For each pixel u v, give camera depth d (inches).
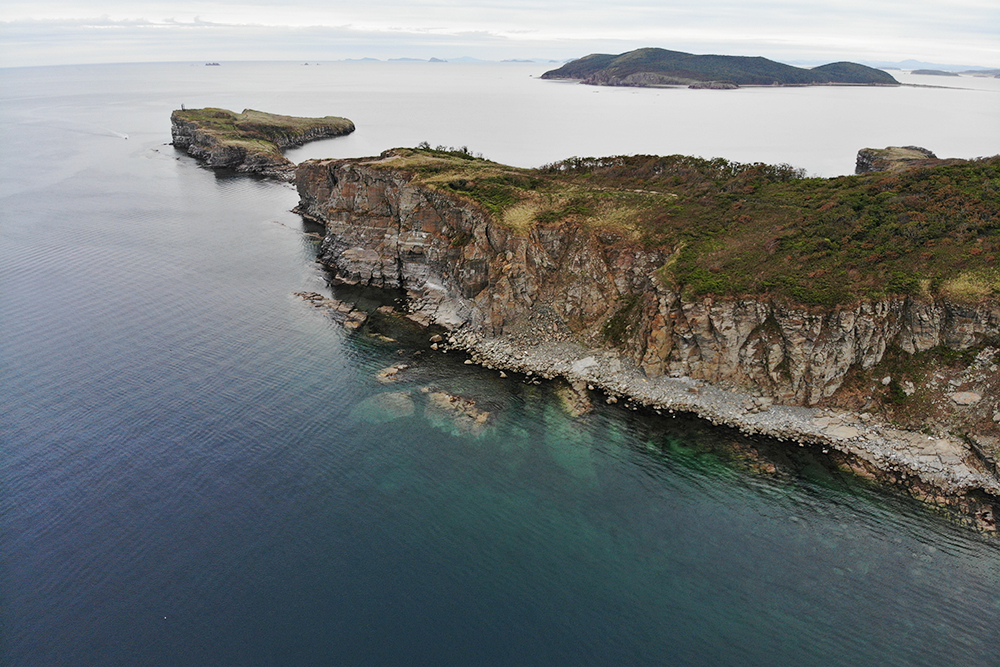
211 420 2228.1
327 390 2454.5
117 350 2721.5
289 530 1726.1
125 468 1961.1
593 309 2886.3
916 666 1375.5
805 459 2065.7
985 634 1449.3
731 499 1892.2
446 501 1865.2
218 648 1379.2
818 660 1390.3
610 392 2475.4
